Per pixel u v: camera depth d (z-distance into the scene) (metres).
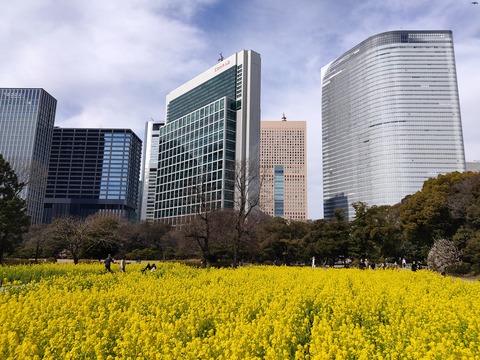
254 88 85.19
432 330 6.32
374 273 17.17
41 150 110.88
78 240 33.19
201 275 16.56
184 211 86.75
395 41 138.50
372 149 137.25
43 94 112.50
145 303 8.91
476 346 5.74
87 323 6.49
